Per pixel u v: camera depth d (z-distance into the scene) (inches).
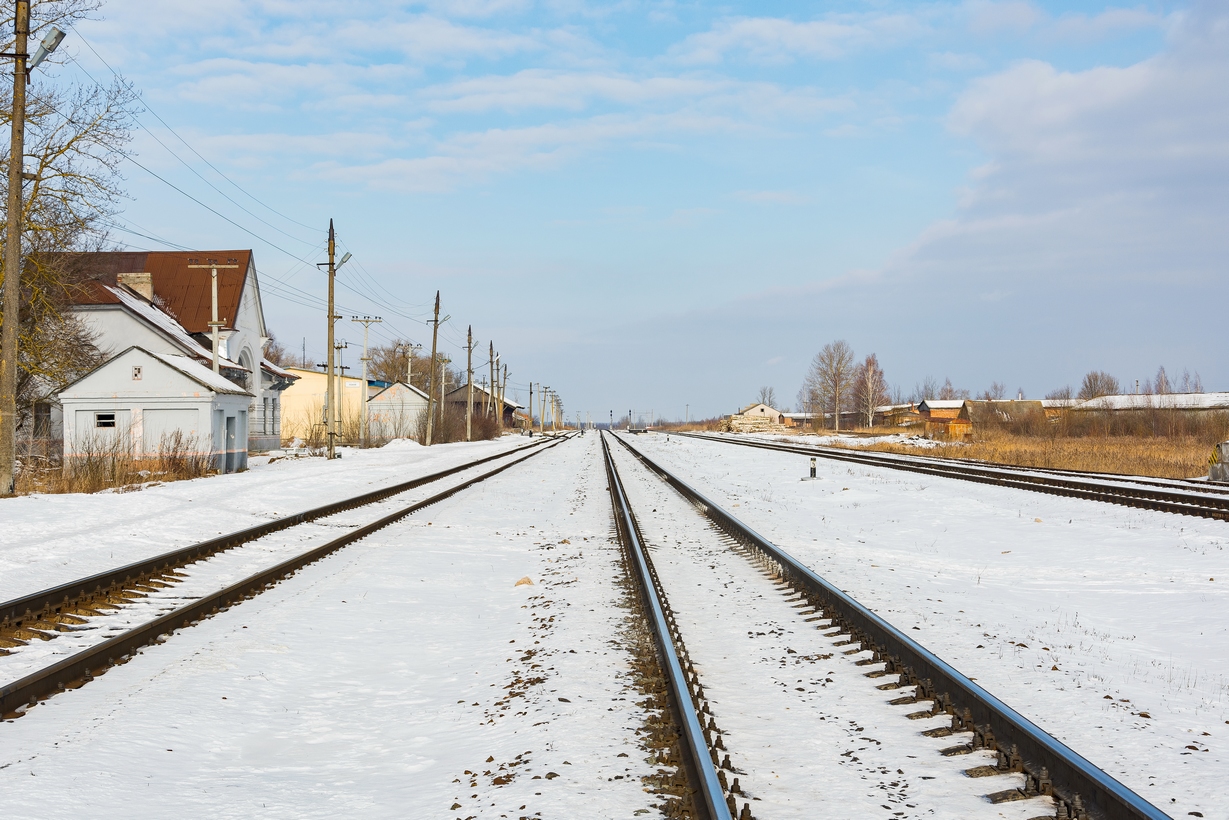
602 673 279.9
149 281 1920.5
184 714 252.2
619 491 978.7
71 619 350.6
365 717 265.3
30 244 1212.5
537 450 2405.3
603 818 174.4
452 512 802.2
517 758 211.6
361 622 374.3
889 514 823.7
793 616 370.6
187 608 351.3
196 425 1199.6
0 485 797.2
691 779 190.4
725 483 1237.1
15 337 807.1
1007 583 483.2
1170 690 272.2
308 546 562.9
